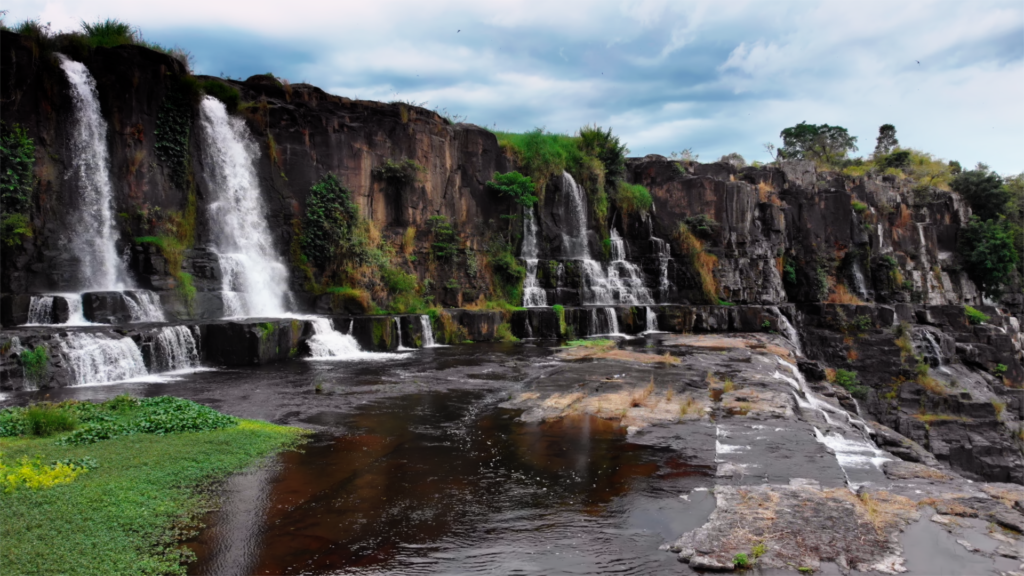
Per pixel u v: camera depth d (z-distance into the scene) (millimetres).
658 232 38844
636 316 32656
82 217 20312
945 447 30031
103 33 22953
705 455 9852
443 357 22156
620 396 14461
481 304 31172
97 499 7398
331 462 9453
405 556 6320
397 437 11016
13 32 18750
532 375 18047
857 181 48094
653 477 8781
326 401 14188
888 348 35281
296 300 25344
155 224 21938
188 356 18719
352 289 26062
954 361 38594
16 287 18406
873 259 43844
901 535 6715
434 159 31141
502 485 8477
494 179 33812
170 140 22703
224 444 10016
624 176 40188
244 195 25016
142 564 5902
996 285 52094
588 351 23781
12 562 5750
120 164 21375
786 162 47312
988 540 6605
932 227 50219
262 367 19188
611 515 7395
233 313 22766
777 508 7375
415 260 29562
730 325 34281
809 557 6137
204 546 6473
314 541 6652
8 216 18141
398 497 7992
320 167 26844
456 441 10750
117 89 21375
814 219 41812
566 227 36125
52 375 15336
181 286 21188
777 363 21234
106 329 17047
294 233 26109
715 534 6652
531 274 33625
